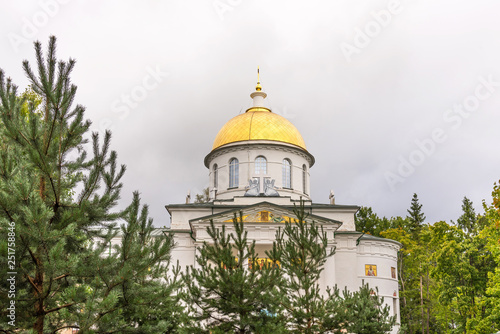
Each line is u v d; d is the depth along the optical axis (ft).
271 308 54.70
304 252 61.77
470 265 141.08
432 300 176.55
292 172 163.32
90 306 37.24
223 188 163.53
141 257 41.37
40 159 40.32
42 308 40.32
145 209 44.14
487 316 125.18
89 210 43.27
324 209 147.64
